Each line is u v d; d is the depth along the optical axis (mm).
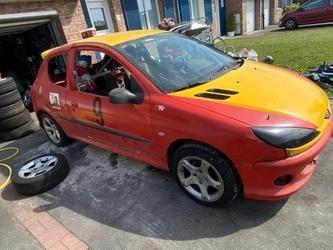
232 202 2898
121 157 4195
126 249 2646
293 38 11453
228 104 2547
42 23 7848
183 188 3037
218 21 17562
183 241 2607
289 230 2500
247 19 18734
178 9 13188
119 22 10125
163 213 2975
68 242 2857
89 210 3252
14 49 9727
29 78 9992
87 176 3914
